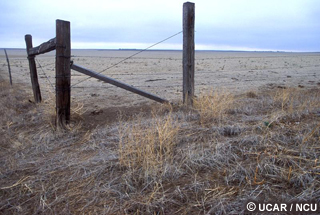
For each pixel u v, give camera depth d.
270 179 2.96
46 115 5.61
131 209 2.61
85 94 9.15
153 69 21.42
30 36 6.97
